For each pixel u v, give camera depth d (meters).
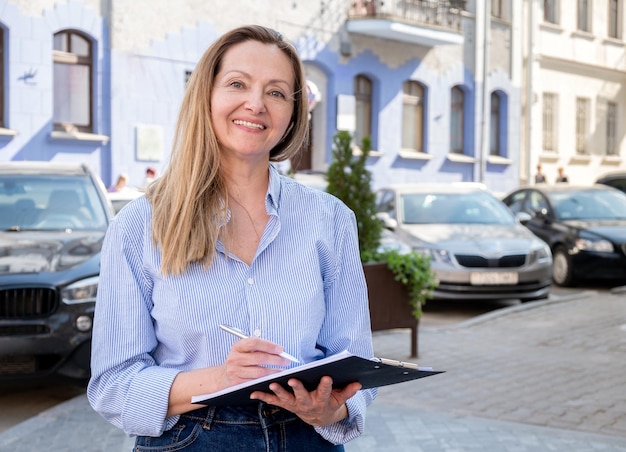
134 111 19.09
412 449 5.57
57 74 18.11
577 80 32.16
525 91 29.66
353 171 8.73
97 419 6.30
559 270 15.02
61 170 8.85
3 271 6.86
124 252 2.36
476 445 5.66
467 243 12.21
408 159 25.61
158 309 2.33
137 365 2.32
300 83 2.50
